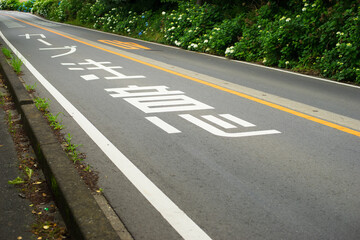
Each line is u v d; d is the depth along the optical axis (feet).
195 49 49.88
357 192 10.89
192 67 34.63
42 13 144.97
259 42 41.24
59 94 22.09
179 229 8.96
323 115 19.29
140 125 16.65
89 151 13.67
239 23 49.21
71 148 13.50
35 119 14.84
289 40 38.78
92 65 33.04
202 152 13.74
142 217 9.48
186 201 10.27
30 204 10.05
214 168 12.40
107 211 9.75
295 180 11.61
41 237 8.63
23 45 47.55
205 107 19.90
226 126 16.81
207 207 9.97
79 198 9.02
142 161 12.89
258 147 14.34
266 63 38.65
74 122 16.97
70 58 36.96
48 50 42.98
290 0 49.47
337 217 9.56
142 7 81.30
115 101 20.68
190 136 15.38
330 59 33.19
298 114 19.27
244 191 10.87
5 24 97.50
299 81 29.84
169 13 71.77
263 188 11.06
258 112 19.36
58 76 27.55
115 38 64.64
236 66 36.91
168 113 18.56
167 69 32.32
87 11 101.96
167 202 10.21
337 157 13.55
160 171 12.12
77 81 25.94
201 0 63.77
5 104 19.72
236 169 12.35
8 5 218.59
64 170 10.44
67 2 120.47
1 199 10.24
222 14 56.70
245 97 22.76
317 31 36.55
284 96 23.75
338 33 33.09
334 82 30.27
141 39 65.46
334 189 11.06
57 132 15.58
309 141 15.19
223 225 9.16
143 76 28.48
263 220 9.39
